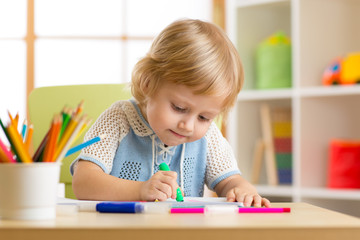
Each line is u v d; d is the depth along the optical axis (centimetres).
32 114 171
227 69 111
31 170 70
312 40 261
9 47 329
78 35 328
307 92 252
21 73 329
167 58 110
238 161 273
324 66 263
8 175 70
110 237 59
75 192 117
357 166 249
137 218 71
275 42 269
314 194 247
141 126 137
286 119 269
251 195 100
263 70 270
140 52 326
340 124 267
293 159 258
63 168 160
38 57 328
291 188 254
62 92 169
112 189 109
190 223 63
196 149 139
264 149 273
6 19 329
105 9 327
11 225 62
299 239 60
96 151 128
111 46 327
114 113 138
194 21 118
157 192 100
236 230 59
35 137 169
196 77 106
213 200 101
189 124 109
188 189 139
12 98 328
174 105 109
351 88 241
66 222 66
